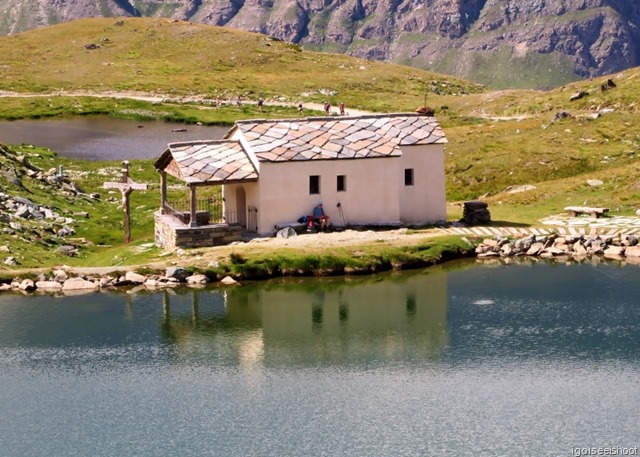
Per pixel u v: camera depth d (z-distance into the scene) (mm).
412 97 197375
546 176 105062
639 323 65312
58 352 62281
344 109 180000
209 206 93500
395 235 79875
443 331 64500
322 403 54688
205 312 68500
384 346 62375
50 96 191875
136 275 73312
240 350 62250
